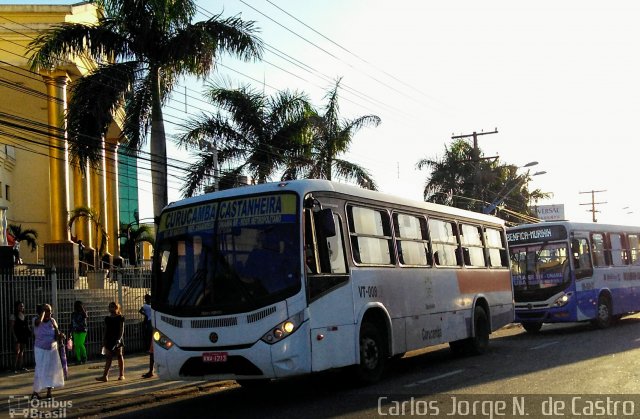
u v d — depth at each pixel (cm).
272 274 1078
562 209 7925
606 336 2047
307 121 2734
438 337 1512
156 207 2169
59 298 2075
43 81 3009
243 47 2192
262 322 1056
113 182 3656
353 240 1248
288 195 1111
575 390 1132
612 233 2447
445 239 1627
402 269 1398
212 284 1098
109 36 2144
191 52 2117
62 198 3064
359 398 1134
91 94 2066
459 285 1642
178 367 1098
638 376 1262
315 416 1002
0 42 3023
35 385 1256
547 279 2205
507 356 1661
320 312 1107
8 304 1792
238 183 2605
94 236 3519
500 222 1989
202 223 1145
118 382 1484
